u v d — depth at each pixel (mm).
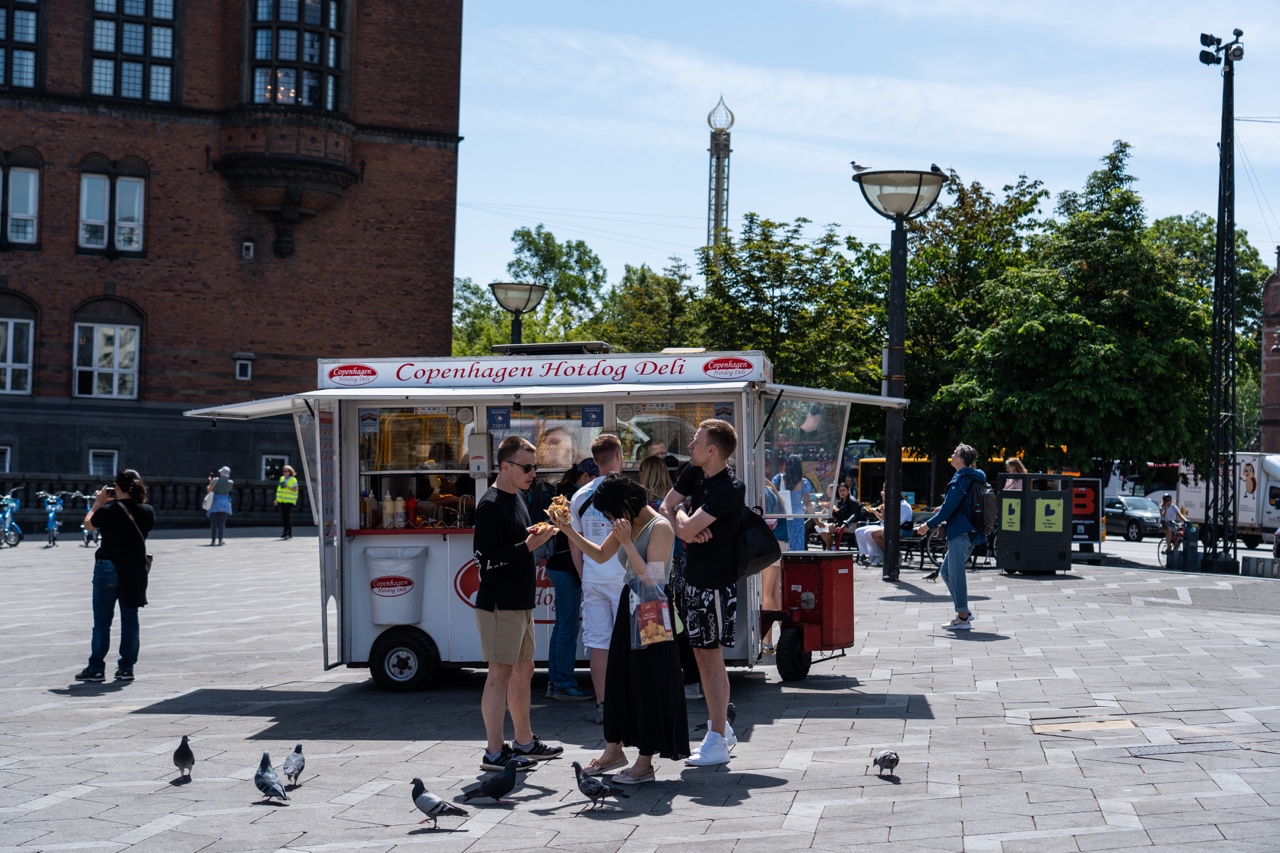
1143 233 32500
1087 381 30062
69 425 34438
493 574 7410
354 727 8859
